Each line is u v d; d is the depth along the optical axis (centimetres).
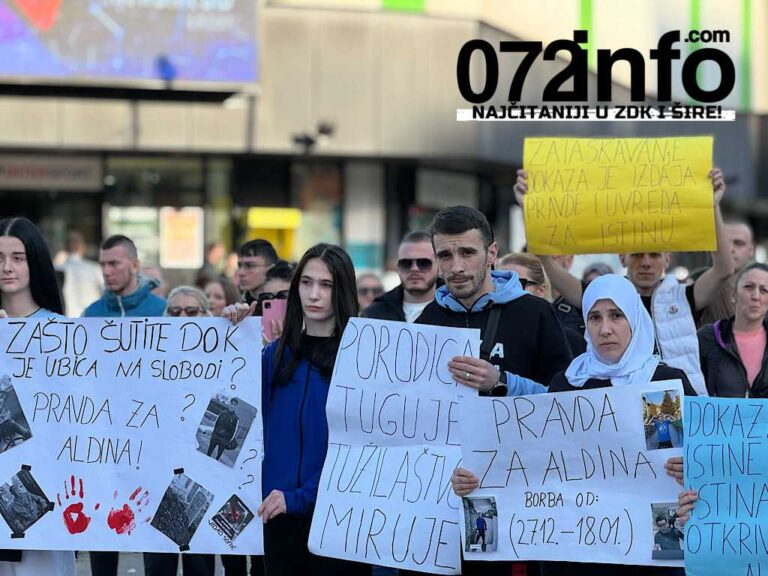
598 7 2067
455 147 2166
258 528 550
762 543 500
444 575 537
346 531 538
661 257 698
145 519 560
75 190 2138
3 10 1894
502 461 523
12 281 567
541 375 554
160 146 2073
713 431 507
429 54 2158
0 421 571
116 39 1925
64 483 566
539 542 518
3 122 2014
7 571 572
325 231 2262
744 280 707
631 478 511
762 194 2541
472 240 536
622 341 512
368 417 543
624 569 517
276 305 735
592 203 679
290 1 2108
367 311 768
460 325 557
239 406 556
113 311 877
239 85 1964
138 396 565
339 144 2134
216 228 2202
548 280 777
